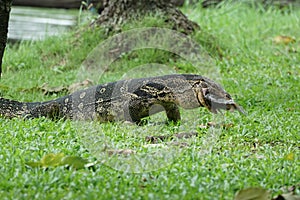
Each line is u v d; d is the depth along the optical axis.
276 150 9.26
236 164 8.23
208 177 7.56
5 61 16.62
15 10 26.06
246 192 6.90
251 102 12.41
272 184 7.52
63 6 26.61
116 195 6.91
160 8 17.58
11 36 20.84
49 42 18.25
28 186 7.23
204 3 24.58
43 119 10.80
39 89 13.82
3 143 8.98
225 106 9.91
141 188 7.41
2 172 7.60
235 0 24.30
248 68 15.73
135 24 16.98
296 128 10.41
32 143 8.98
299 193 7.16
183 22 17.53
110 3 17.77
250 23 21.39
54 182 7.29
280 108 11.80
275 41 18.56
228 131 10.21
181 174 7.71
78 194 6.95
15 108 11.43
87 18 18.50
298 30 20.42
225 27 20.23
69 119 10.98
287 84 13.96
